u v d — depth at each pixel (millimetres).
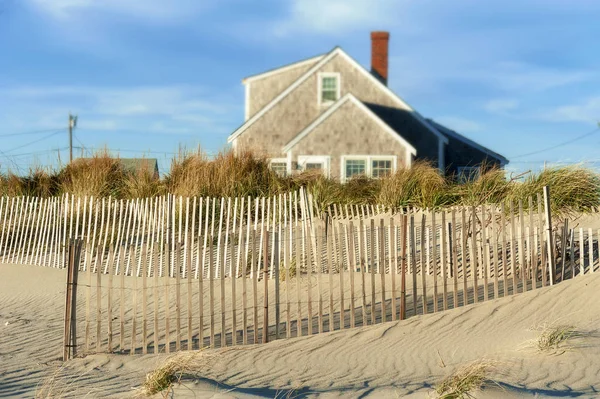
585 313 6816
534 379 5395
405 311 7797
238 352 6965
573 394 4992
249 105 29547
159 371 5777
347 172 25047
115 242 13242
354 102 24969
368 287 9188
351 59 27141
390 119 27125
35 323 9016
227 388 5566
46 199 14047
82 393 5754
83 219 12922
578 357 5762
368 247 11414
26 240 14320
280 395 5441
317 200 14500
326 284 9523
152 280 11156
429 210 13430
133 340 7258
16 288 11711
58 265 12867
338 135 25062
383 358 6422
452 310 7555
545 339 6164
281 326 7957
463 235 7785
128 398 5480
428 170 14805
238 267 11086
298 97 27328
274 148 27281
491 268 9242
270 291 9586
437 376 5734
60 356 7277
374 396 5309
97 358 7121
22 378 6387
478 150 28250
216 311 8914
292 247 11055
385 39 31031
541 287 8031
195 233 12805
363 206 14477
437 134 26719
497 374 5531
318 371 6176
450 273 9359
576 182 11750
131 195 15258
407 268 9852
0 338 8180
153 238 12352
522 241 8047
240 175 15148
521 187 12102
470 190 13438
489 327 6891
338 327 7633
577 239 8750
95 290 10805
